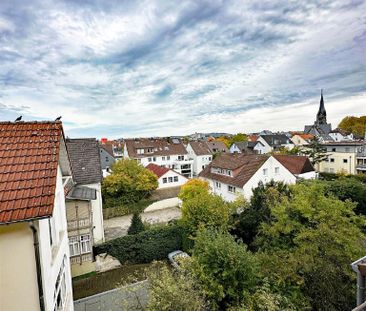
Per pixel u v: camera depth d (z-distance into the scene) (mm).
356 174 38219
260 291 10086
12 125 6301
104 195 29844
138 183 30891
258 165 26141
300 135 76000
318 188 13109
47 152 5754
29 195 4934
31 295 5027
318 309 10383
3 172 5211
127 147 51469
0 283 4832
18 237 4883
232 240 12133
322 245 10891
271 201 16906
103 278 15617
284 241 13211
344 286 10258
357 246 10680
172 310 8023
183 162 50688
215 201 18641
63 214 9266
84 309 12070
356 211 23078
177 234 19125
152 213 29688
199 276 10789
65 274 8719
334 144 43875
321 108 102562
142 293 10797
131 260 18047
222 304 10719
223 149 61562
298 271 11102
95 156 22562
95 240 21062
